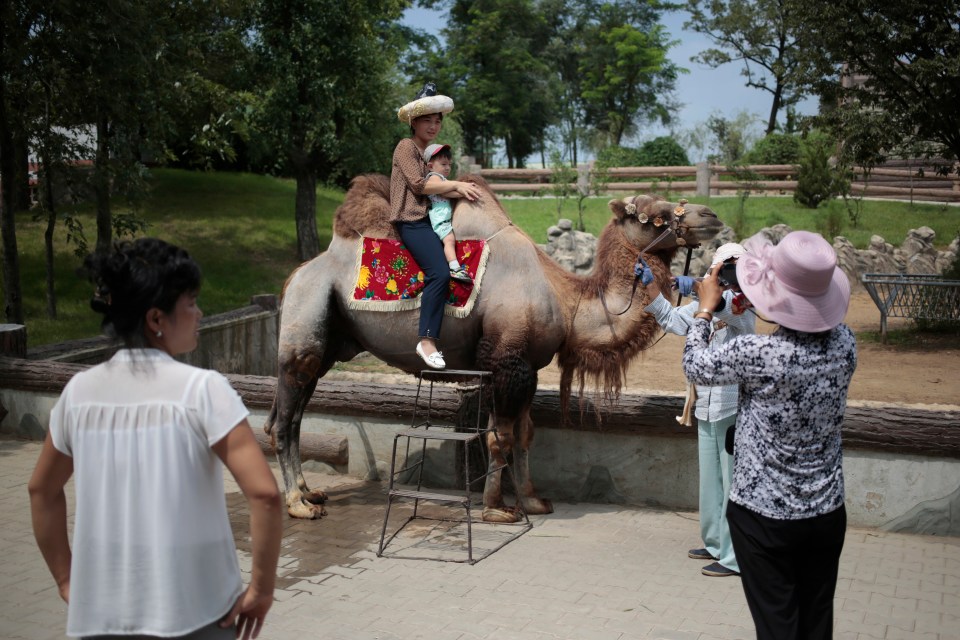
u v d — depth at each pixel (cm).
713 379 329
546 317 569
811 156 2191
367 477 693
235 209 2048
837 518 316
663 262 581
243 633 241
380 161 1842
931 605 439
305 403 625
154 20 1191
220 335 1069
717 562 490
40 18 1075
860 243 1881
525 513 593
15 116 1137
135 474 224
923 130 1338
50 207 1231
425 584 473
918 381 1038
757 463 317
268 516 224
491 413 591
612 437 621
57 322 1259
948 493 542
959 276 1352
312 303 597
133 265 228
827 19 1291
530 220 2133
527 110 4838
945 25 1239
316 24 1638
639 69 5153
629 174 2500
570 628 414
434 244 566
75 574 227
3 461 727
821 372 310
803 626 323
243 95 1564
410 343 584
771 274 314
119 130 1298
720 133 2891
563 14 5694
